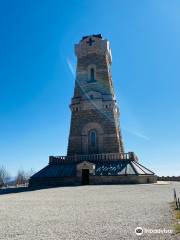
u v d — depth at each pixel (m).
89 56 64.69
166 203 22.05
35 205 22.75
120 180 48.84
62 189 39.50
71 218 16.31
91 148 58.28
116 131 57.97
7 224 14.97
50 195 31.28
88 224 14.45
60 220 15.77
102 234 12.23
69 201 24.95
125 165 51.22
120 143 61.00
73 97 62.56
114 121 58.41
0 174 95.00
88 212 18.39
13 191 40.78
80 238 11.63
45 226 14.23
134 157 53.22
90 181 49.97
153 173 53.22
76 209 19.92
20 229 13.66
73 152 58.81
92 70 63.78
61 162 56.16
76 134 59.69
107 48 64.62
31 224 14.83
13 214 18.28
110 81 64.19
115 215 16.97
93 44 65.00
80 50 65.75
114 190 35.38
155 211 18.12
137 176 48.72
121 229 13.11
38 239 11.64
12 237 12.09
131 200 24.64
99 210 19.17
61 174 51.75
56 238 11.73
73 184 50.12
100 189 37.34
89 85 62.31
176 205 20.00
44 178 52.28
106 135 57.88
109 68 66.62
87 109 60.25
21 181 82.25
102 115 59.09
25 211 19.53
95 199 26.06
